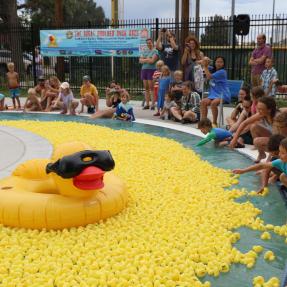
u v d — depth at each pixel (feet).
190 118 36.94
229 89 38.40
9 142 26.89
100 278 11.43
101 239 13.60
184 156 24.97
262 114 21.79
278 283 11.40
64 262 12.25
